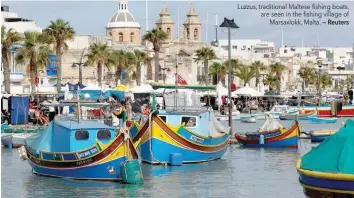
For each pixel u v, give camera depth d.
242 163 49.84
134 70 134.00
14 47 97.31
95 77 124.88
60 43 92.31
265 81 192.25
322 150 27.72
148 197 35.38
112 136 41.66
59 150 41.88
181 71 160.00
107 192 36.59
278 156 54.72
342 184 25.53
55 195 35.94
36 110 73.06
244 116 104.12
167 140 46.91
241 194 36.41
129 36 183.00
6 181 40.28
